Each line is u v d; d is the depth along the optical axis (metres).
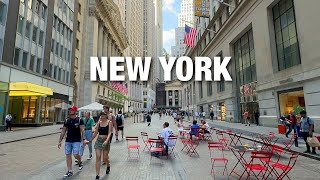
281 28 22.69
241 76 33.31
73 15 40.16
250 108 30.33
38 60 29.62
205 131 16.36
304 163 9.07
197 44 57.16
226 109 38.00
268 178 7.05
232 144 13.72
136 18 144.38
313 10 17.42
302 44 18.62
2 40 22.73
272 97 23.39
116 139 15.91
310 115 17.69
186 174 7.45
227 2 36.94
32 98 29.28
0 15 22.70
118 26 82.88
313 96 17.42
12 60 24.06
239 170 8.06
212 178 7.04
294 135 12.67
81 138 7.41
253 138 15.65
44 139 17.42
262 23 25.05
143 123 40.06
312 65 17.41
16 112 28.91
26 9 26.77
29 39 27.53
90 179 6.78
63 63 36.47
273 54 23.38
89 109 24.67
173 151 11.84
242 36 32.72
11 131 22.39
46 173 7.50
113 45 77.94
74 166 8.37
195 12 37.31
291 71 20.06
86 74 48.91
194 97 69.44
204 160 9.70
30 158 10.06
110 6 66.06
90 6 51.56
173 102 178.12
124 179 6.82
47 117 31.41
